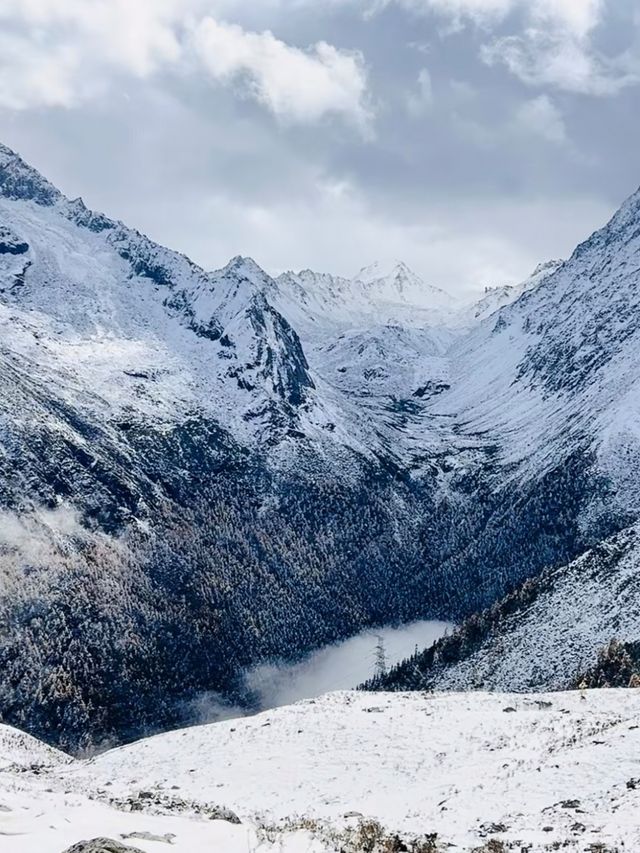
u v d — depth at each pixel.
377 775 48.09
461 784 42.31
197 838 24.25
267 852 22.95
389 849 25.08
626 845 26.59
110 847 21.27
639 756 38.94
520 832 30.56
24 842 22.81
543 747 47.12
